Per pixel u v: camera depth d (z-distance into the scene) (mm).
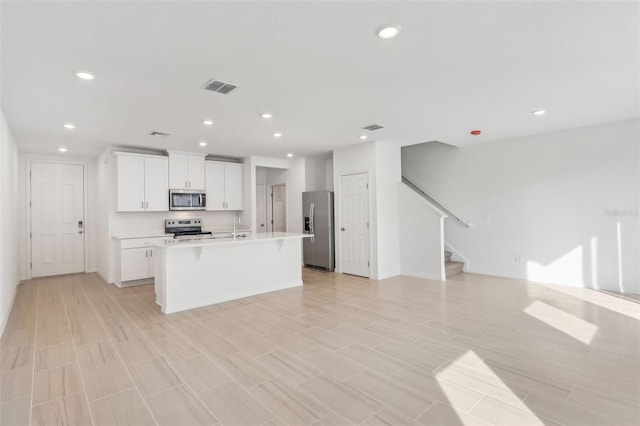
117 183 5324
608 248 4566
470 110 3762
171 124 4145
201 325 3455
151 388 2227
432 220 5543
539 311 3750
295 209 7176
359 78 2812
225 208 6609
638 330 3141
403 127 4516
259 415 1924
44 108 3393
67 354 2762
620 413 1882
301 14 1880
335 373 2406
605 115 4070
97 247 6453
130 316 3768
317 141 5375
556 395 2078
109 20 1893
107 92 2998
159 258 4133
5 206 3682
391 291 4773
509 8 1857
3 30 1964
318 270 6523
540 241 5172
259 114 3793
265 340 3033
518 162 5352
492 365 2492
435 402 2027
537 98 3385
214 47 2244
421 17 1938
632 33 2143
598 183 4617
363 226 5797
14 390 2207
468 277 5594
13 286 4574
